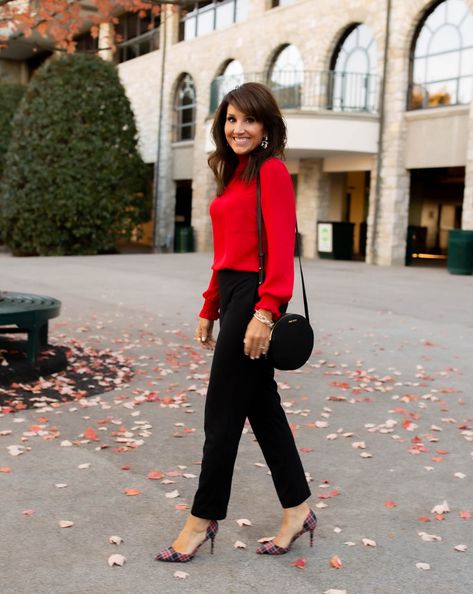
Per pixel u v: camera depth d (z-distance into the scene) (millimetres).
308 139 18656
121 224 22719
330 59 20344
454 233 16312
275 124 2549
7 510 3057
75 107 21562
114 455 3861
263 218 2486
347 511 3174
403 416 4824
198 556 2682
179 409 4891
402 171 18969
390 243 19109
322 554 2729
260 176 2467
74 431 4297
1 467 3582
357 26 19672
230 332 2518
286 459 2689
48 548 2707
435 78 17938
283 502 2715
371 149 19125
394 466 3807
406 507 3234
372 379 5996
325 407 5008
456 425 4652
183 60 26078
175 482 3455
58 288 12234
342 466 3787
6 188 22078
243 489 3406
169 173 27391
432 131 18047
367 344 7648
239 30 23250
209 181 25062
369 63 19438
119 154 22344
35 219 21750
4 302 5695
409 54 18484
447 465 3844
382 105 18969
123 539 2805
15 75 34656
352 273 16172
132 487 3373
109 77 22219
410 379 6047
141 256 21328
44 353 5949
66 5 7148
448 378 6090
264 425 2693
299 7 20953
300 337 2477
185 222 29156
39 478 3459
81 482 3424
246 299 2510
